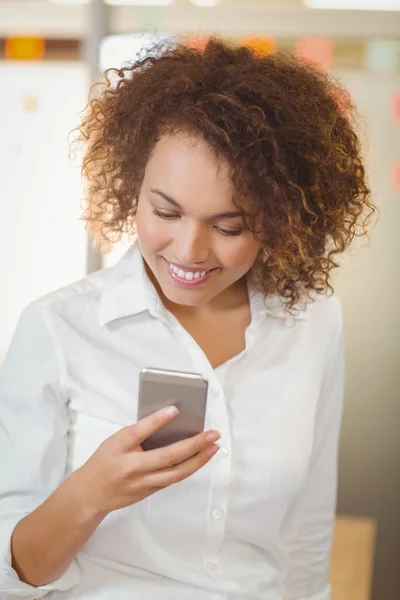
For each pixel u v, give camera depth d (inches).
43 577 49.1
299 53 109.0
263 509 54.8
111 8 109.7
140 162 51.1
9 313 113.1
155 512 53.1
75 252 112.0
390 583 114.3
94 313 54.7
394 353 111.6
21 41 110.7
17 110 111.2
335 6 107.9
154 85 50.9
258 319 57.5
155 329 55.2
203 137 46.8
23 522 48.9
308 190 52.2
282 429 55.6
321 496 62.1
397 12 107.5
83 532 47.3
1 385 53.4
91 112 58.0
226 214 48.0
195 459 45.1
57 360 53.2
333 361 61.1
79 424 53.7
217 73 49.4
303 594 61.6
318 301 61.6
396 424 112.6
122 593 52.6
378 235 109.7
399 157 109.0
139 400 45.1
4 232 112.3
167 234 49.0
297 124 50.2
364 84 108.4
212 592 53.4
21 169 111.7
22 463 52.2
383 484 113.5
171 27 109.7
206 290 51.2
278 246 51.8
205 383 44.3
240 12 109.0
